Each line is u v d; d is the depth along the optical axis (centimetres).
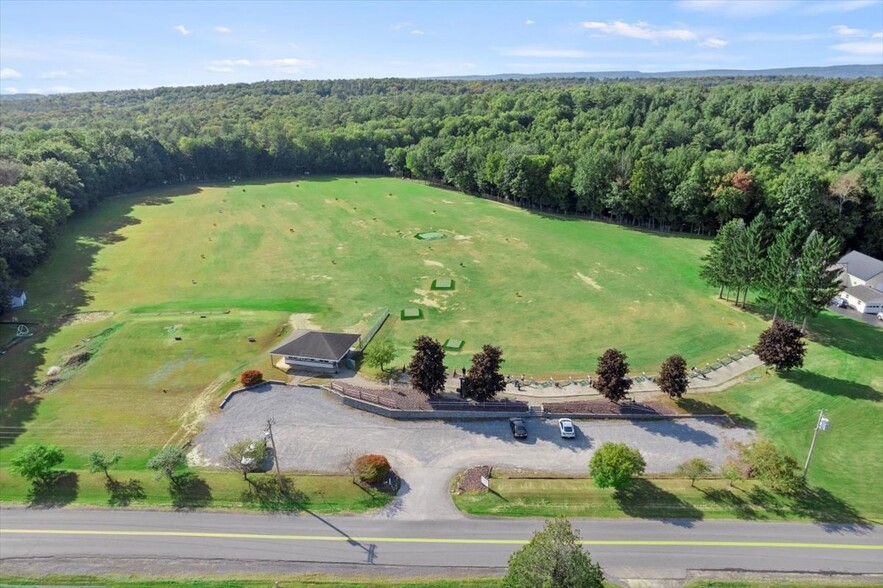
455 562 3725
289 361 6353
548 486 4422
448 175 15362
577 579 2845
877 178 9806
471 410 5372
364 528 4016
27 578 3584
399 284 8750
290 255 10119
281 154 18225
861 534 3972
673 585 3562
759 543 3894
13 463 4209
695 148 12669
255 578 3597
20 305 7862
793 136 13775
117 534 3947
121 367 6256
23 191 9819
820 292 6600
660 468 4647
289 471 4569
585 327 7244
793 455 4791
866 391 5672
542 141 15112
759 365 6225
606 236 11150
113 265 9575
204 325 7175
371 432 5128
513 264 9594
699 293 8294
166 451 4388
